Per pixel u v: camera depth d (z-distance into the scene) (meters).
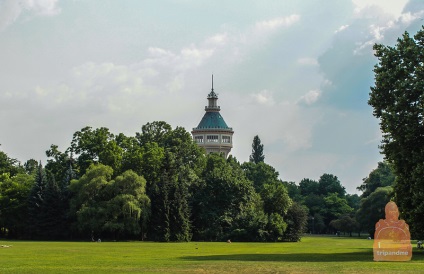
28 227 136.12
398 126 60.22
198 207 141.12
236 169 176.00
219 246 97.69
